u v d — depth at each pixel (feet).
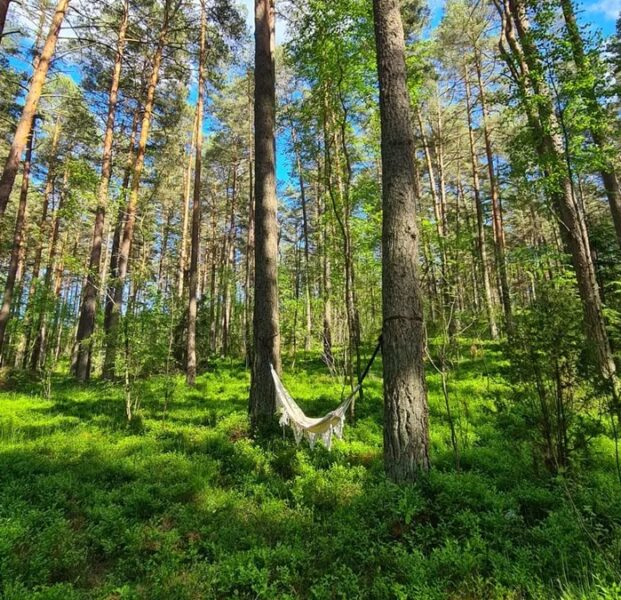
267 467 19.22
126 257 51.37
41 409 34.58
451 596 10.03
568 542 11.40
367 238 42.47
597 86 24.71
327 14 28.32
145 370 35.17
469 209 95.04
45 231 93.81
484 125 64.90
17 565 11.28
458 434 22.75
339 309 66.69
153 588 10.75
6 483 17.57
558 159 26.30
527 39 25.48
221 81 62.03
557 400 16.01
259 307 26.63
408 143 18.48
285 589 10.95
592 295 26.20
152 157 71.10
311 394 37.22
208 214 115.44
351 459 20.06
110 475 19.19
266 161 27.99
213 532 13.66
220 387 43.80
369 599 10.35
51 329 69.92
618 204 37.35
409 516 13.15
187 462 19.94
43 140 75.66
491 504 14.20
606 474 16.11
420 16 58.23
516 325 17.51
